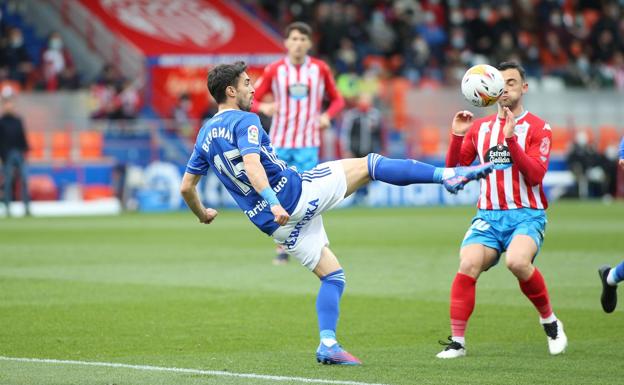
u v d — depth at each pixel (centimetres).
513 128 2581
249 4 12194
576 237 5941
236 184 2523
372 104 10081
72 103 9212
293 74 4716
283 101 4728
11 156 8050
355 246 5488
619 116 10869
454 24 11688
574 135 10719
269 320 3183
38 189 8881
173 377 2325
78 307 3416
